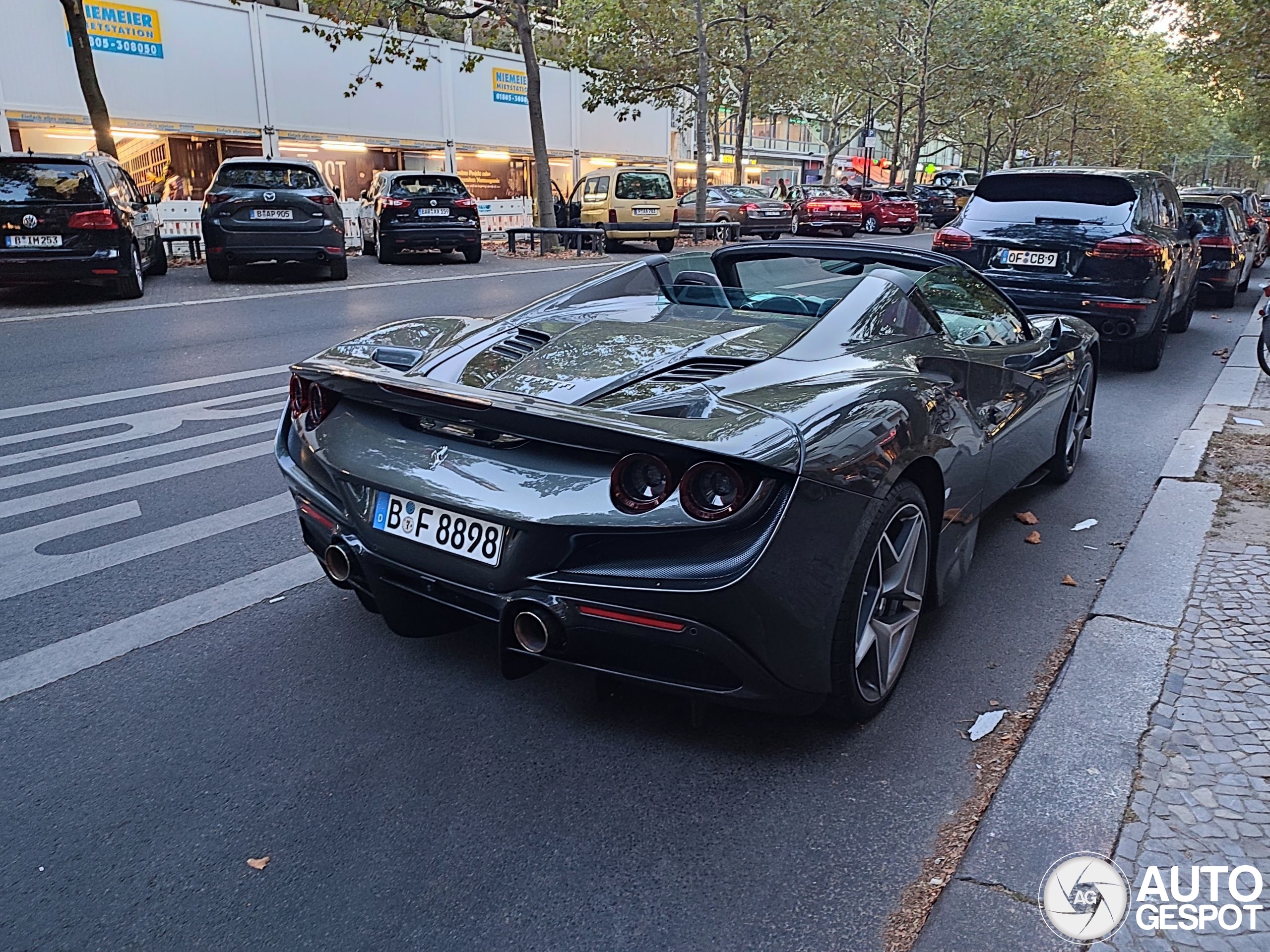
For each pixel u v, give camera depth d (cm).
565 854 225
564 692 300
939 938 197
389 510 270
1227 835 224
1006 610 359
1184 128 7775
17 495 477
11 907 206
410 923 203
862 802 245
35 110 2216
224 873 218
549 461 245
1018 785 246
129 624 342
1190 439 580
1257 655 308
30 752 264
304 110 2720
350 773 257
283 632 338
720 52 2844
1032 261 802
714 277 394
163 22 2400
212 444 569
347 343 328
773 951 196
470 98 3169
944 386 310
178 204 2077
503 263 1842
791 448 227
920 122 3672
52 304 1125
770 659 236
